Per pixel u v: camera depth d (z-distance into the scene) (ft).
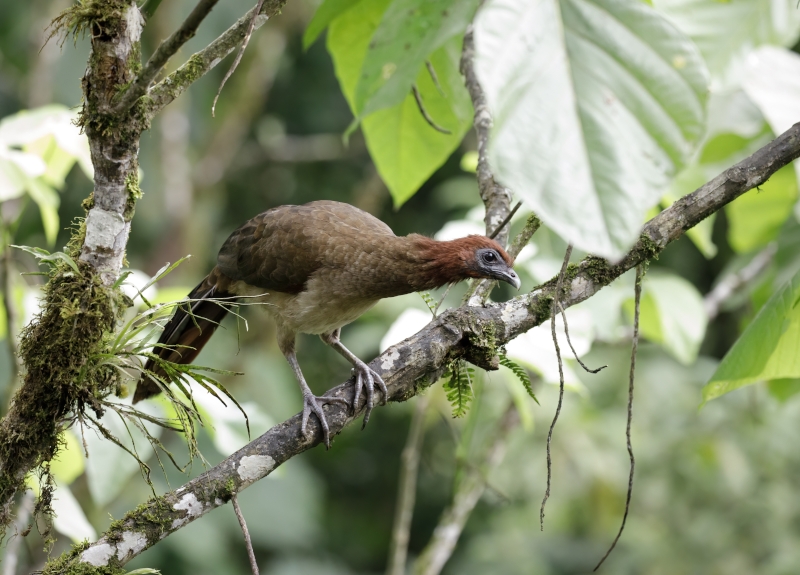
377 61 17.19
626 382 56.54
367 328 51.37
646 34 12.89
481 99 27.22
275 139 71.20
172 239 61.52
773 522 53.67
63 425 19.51
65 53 58.23
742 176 20.54
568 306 21.59
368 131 29.48
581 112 12.38
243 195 74.33
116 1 17.99
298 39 71.10
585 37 12.85
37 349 18.78
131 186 19.06
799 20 26.76
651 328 37.83
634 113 12.57
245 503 60.08
